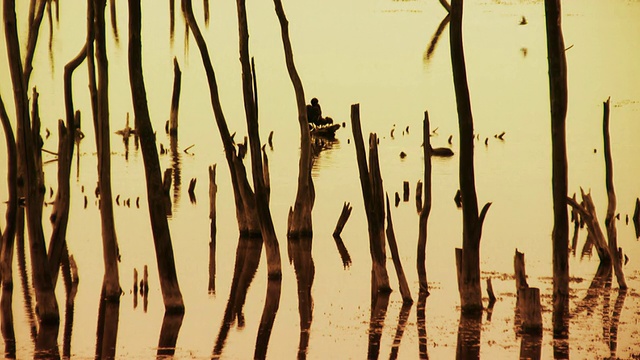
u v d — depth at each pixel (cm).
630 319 4028
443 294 4453
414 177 7494
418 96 11238
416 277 4769
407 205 6538
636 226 5897
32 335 3856
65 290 4516
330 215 6247
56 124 9069
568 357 3553
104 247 4303
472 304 4131
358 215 6272
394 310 4206
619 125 9912
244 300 4391
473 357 3562
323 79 12019
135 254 5181
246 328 3966
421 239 4475
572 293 4434
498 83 12144
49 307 4000
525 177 7594
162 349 3694
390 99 11025
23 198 5431
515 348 3656
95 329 3941
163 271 4147
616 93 11569
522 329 3862
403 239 5584
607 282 4634
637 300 4319
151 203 4109
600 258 4988
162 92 11000
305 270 4944
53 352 3656
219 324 4022
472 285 4119
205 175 7500
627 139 9225
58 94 10312
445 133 9481
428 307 4238
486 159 8344
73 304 4281
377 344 3744
